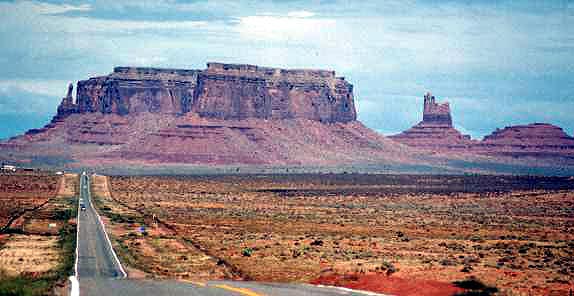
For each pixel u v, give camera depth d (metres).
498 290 72.62
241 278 92.62
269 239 156.88
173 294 63.16
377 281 74.12
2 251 121.19
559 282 90.38
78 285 70.31
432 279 89.50
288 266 108.75
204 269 103.00
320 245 145.00
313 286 71.06
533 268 108.75
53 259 110.00
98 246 130.75
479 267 105.94
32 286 66.50
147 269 99.81
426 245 147.50
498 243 153.88
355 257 122.44
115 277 85.00
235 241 151.38
